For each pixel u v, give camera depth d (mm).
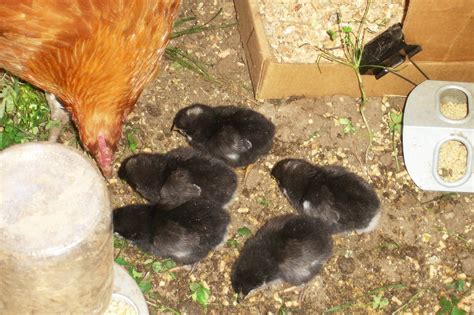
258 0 843
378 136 806
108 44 629
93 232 480
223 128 750
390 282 733
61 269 482
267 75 771
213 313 708
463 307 724
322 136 797
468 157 767
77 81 656
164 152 782
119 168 749
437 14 729
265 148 764
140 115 796
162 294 713
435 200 773
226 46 846
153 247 708
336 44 826
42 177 485
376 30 833
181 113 762
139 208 710
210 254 732
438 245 754
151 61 673
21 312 532
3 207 474
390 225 759
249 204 761
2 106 762
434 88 787
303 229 705
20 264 471
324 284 727
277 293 721
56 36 618
